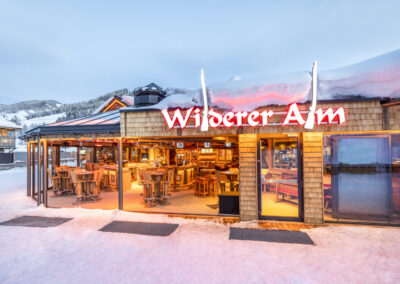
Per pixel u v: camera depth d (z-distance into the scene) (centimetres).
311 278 351
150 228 565
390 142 575
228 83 622
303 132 589
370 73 542
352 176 591
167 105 661
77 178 862
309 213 588
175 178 1085
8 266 389
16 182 1462
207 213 679
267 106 590
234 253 432
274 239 494
